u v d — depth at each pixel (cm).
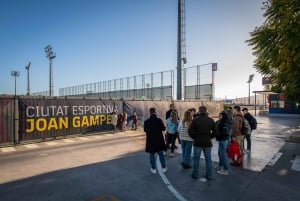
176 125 893
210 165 634
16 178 655
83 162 824
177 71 2938
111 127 1645
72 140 1303
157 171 717
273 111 3616
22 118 1195
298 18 816
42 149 1054
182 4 3075
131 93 4000
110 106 1656
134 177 663
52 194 546
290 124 2247
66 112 1389
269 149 1039
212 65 3162
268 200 513
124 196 536
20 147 1102
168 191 564
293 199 518
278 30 887
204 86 3219
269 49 947
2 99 1130
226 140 684
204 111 629
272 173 696
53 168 750
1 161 838
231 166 763
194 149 638
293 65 863
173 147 898
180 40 2920
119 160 852
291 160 843
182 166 764
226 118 690
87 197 530
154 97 3544
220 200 514
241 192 556
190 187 588
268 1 943
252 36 1005
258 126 2066
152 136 686
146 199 520
